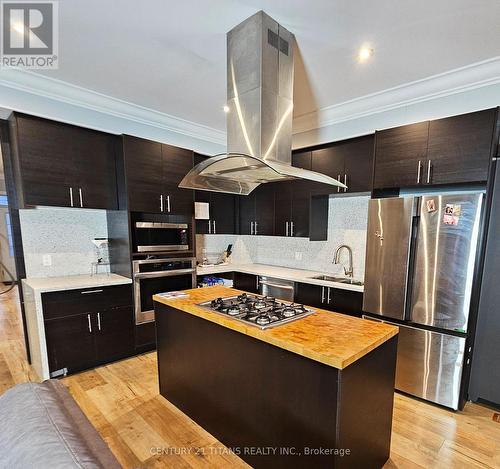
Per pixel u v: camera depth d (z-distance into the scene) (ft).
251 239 15.52
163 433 6.42
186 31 5.97
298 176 5.44
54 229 9.96
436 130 7.63
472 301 7.03
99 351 9.25
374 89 8.68
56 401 3.20
